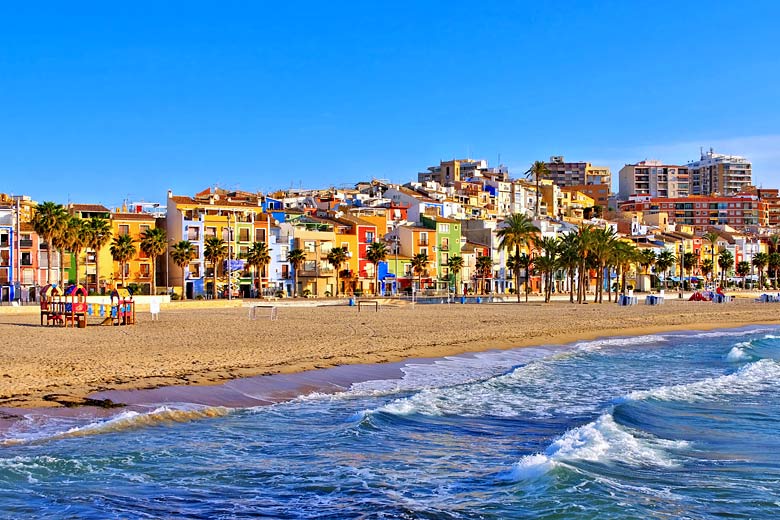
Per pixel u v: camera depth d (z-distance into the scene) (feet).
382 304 342.23
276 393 96.07
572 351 161.99
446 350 150.51
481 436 77.00
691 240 610.65
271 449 68.54
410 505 53.72
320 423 80.28
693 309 340.18
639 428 82.48
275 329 183.42
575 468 62.54
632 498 56.13
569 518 51.72
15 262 336.49
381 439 73.87
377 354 137.59
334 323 208.95
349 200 541.34
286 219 422.82
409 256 433.48
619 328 225.97
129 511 50.85
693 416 90.53
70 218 319.27
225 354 126.41
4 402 80.02
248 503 53.57
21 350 126.31
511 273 483.92
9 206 339.16
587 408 94.79
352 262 415.23
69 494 53.47
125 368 105.70
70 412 77.61
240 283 383.24
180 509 51.75
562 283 513.86
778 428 83.97
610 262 413.59
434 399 95.55
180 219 376.48
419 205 472.03
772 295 453.17
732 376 122.31
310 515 51.37
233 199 428.56
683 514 53.06
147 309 273.75
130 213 383.04
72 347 132.57
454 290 445.37
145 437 70.54
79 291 186.80
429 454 68.64
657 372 132.16
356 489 57.36
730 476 63.21
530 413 90.58
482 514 52.24
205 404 86.38
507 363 138.10
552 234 508.53
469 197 592.19
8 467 58.70
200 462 63.10
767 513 53.62
